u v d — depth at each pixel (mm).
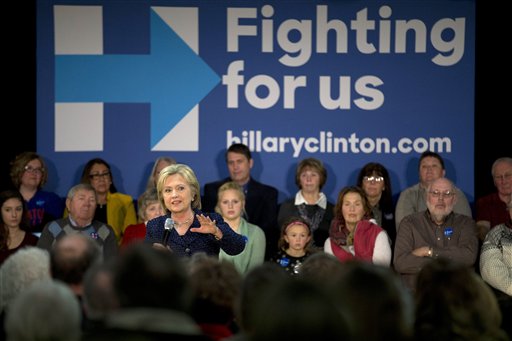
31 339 3686
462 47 11078
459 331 4285
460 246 8867
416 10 11070
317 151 11117
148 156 11094
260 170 11125
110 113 11070
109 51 11086
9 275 5109
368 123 11102
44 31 11016
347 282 3521
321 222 10250
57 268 4562
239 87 11109
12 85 11039
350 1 11062
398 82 11086
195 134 11109
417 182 11102
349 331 2602
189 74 11125
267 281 4047
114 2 11070
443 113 11086
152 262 3342
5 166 11094
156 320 3246
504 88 11125
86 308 4098
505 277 8281
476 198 11266
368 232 9023
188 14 11094
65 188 11031
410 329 3736
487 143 11227
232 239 7031
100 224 9141
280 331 2594
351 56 11086
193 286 4453
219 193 9445
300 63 11086
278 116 11094
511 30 11031
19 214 9070
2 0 10945
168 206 6945
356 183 11125
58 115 11023
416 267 8703
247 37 11086
